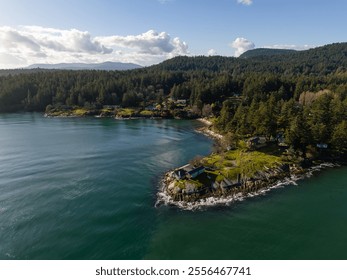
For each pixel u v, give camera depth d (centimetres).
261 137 9806
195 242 4619
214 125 13775
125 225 5128
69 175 7569
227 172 6825
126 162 8669
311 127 8606
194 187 6200
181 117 18462
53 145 10894
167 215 5438
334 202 5847
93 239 4734
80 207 5794
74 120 17862
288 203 5812
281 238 4691
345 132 8181
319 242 4581
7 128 14712
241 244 4547
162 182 6969
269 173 6994
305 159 8038
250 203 5812
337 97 13625
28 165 8425
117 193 6412
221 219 5266
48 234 4878
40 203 5978
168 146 10738
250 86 19325
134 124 16312
